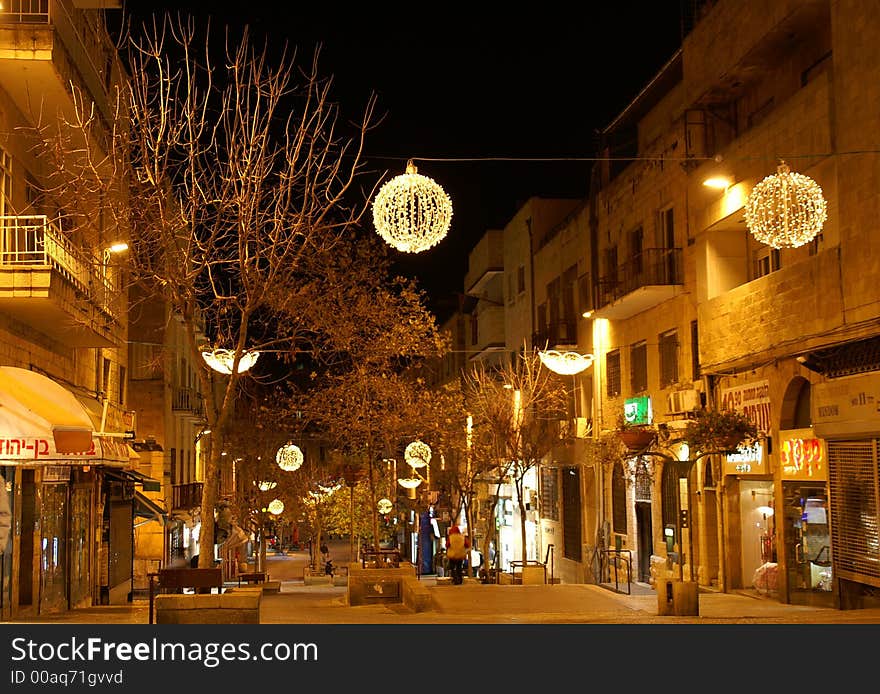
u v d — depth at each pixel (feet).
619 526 103.76
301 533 296.30
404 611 62.13
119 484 94.32
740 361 73.26
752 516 75.51
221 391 185.78
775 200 51.62
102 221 74.79
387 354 98.02
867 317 56.39
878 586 54.49
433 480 170.19
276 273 51.49
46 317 61.26
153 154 50.16
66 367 74.43
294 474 176.24
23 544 63.82
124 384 98.73
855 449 57.47
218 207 50.49
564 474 124.47
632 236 100.42
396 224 41.22
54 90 59.93
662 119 96.43
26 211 63.46
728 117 82.43
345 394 99.50
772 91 74.90
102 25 86.63
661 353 92.22
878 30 55.36
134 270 52.95
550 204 140.36
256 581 119.75
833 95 60.80
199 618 37.17
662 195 90.68
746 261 79.30
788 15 65.72
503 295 158.92
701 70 81.00
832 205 61.82
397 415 101.55
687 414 66.90
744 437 60.29
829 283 60.85
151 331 133.49
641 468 91.30
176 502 139.74
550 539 131.03
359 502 176.45
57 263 60.18
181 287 50.08
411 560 207.51
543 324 134.82
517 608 61.98
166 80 50.55
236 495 167.22
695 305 83.30
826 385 59.57
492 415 113.80
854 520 57.41
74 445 48.57
